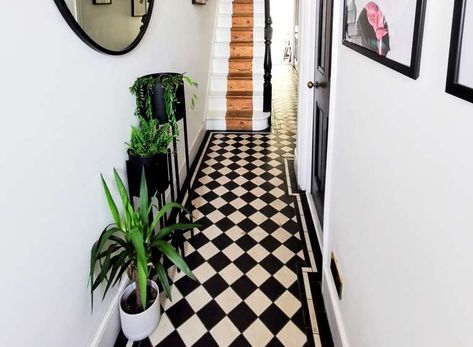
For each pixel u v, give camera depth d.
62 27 1.25
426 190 0.78
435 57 0.72
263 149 4.05
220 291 2.00
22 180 1.06
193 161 3.70
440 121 0.71
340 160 1.58
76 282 1.39
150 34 2.22
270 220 2.68
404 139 0.89
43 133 1.15
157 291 1.76
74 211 1.36
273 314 1.84
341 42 1.51
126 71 1.85
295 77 7.94
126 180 1.86
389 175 1.00
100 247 1.40
